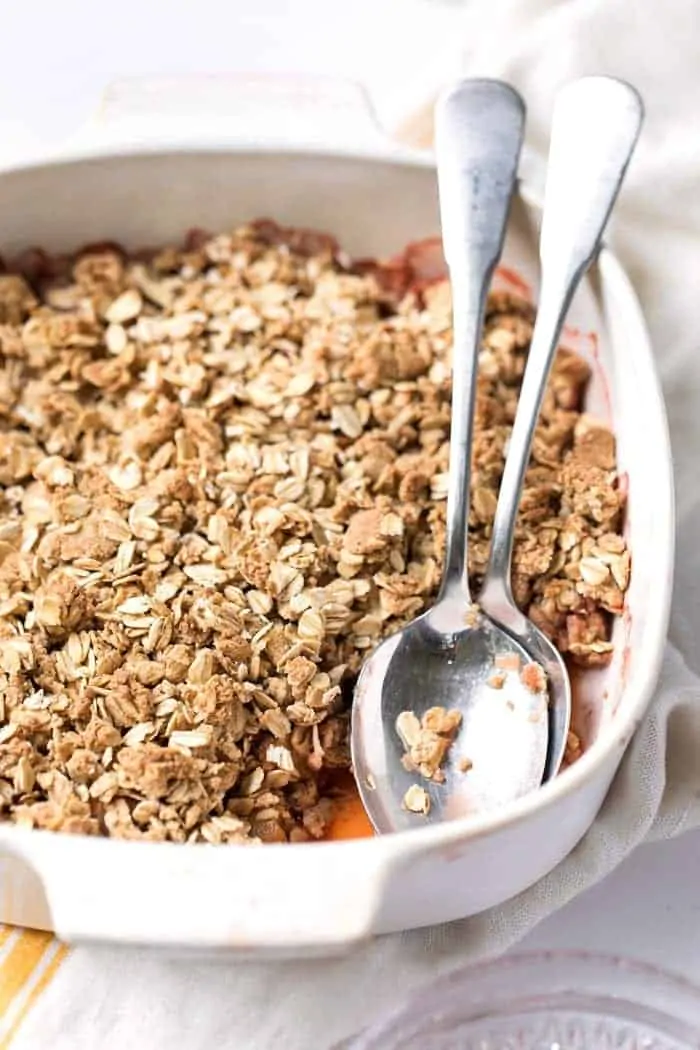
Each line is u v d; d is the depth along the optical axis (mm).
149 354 614
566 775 499
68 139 656
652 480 549
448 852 485
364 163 615
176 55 690
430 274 639
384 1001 564
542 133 653
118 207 629
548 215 584
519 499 572
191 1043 556
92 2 697
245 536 575
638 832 559
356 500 582
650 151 645
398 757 551
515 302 623
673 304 639
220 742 537
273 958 500
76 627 559
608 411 603
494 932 560
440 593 568
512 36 657
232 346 617
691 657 607
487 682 560
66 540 570
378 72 685
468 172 593
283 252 637
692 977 576
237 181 625
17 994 557
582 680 576
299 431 599
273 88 631
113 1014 557
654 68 653
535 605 576
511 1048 572
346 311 621
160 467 589
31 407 606
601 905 581
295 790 554
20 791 530
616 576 570
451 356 613
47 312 621
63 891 474
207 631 557
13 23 693
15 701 543
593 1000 576
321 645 560
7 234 627
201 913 473
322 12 696
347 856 478
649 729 561
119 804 526
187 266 634
